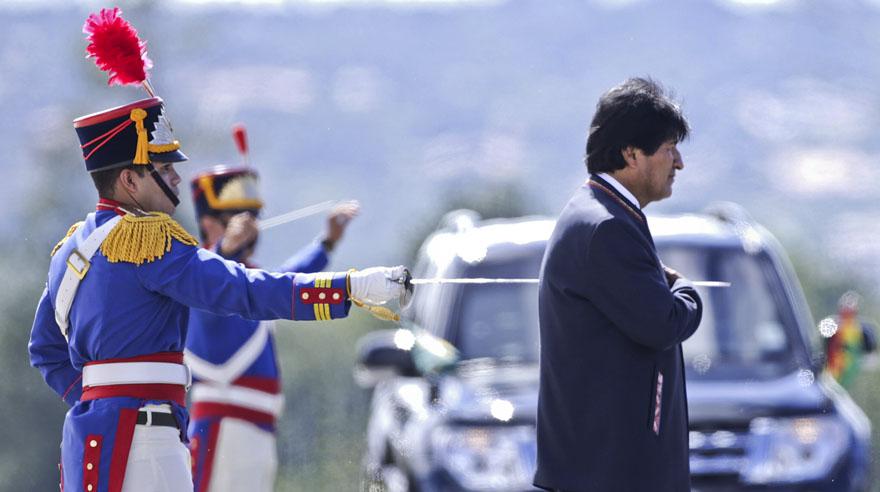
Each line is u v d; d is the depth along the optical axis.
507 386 24.69
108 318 16.69
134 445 16.67
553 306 17.02
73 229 17.41
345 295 16.53
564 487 16.84
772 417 23.81
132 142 16.98
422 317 27.19
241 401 23.62
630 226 16.73
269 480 24.02
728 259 26.45
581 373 16.80
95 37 17.20
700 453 23.50
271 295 16.48
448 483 23.58
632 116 17.06
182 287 16.52
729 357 25.39
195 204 24.61
